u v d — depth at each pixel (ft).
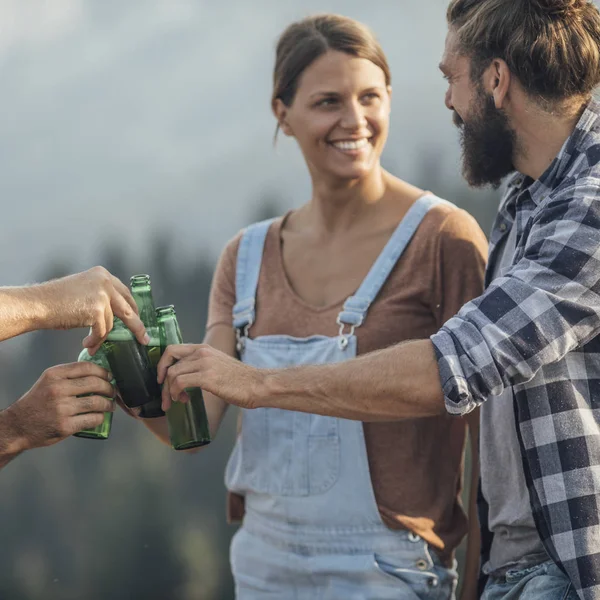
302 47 12.48
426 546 11.86
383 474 11.89
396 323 12.07
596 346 9.68
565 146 9.89
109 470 38.24
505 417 10.48
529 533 10.24
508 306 9.39
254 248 13.35
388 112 12.62
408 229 12.35
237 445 13.20
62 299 10.31
